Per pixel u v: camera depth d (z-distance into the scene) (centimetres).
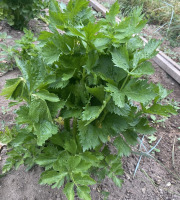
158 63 421
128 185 210
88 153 157
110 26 145
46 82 137
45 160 159
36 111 138
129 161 233
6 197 186
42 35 141
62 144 167
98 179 190
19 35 411
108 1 668
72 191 138
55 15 137
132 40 155
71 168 146
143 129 168
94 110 135
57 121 206
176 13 594
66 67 143
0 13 389
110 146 231
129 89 133
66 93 154
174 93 353
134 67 133
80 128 142
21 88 139
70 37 137
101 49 133
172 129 287
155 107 155
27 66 136
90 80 140
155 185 215
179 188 216
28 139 165
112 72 145
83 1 141
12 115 257
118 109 142
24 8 392
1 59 317
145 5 618
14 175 200
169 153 253
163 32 548
